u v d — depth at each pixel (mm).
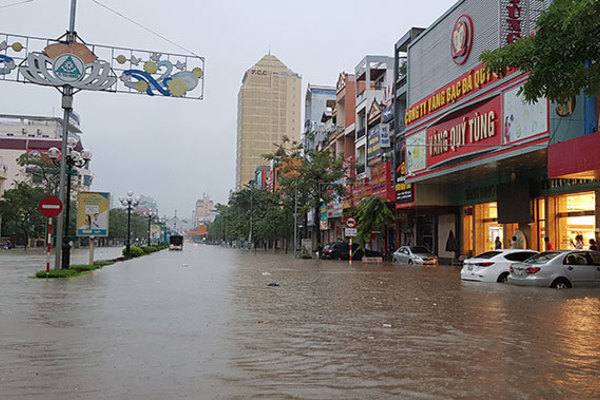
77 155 24906
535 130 22469
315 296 14266
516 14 25359
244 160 172375
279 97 176000
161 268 27844
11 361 6590
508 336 8430
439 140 30719
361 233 40688
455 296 14273
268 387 5516
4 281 18453
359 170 54875
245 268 28281
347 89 59625
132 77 23969
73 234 90812
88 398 5074
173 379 5785
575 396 5250
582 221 24859
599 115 20469
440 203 36188
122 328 9000
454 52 29578
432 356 7012
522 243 28609
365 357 6949
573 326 9359
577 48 10945
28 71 22750
